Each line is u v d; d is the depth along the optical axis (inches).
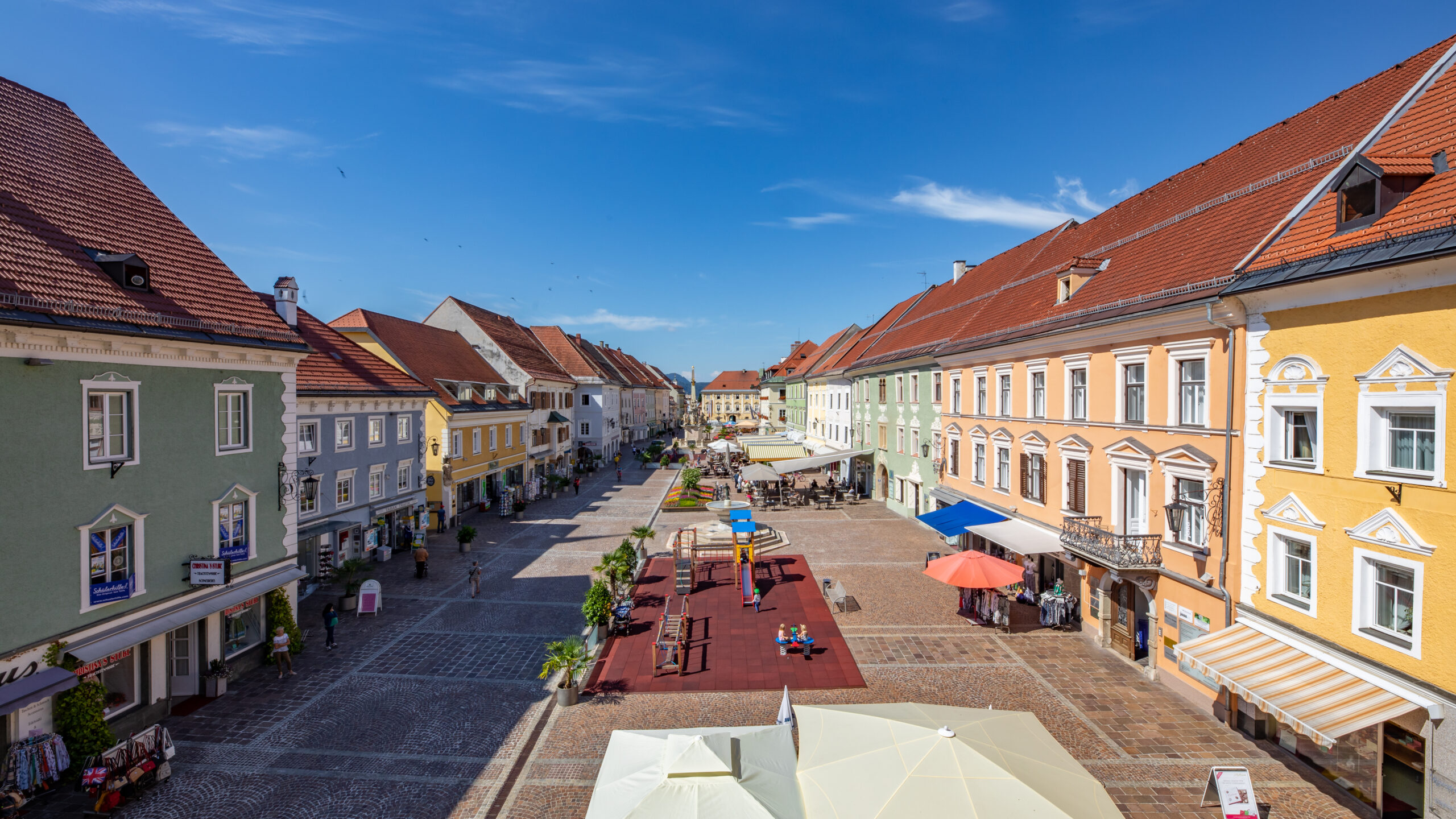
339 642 744.3
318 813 434.6
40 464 468.8
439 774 481.1
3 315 435.8
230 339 616.7
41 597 468.8
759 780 332.8
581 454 2539.4
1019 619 795.4
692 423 4111.7
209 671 603.2
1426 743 381.4
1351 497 428.5
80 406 495.5
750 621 808.9
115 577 526.0
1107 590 706.8
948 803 295.7
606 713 572.4
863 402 1784.0
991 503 970.1
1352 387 426.6
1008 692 601.6
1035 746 348.2
